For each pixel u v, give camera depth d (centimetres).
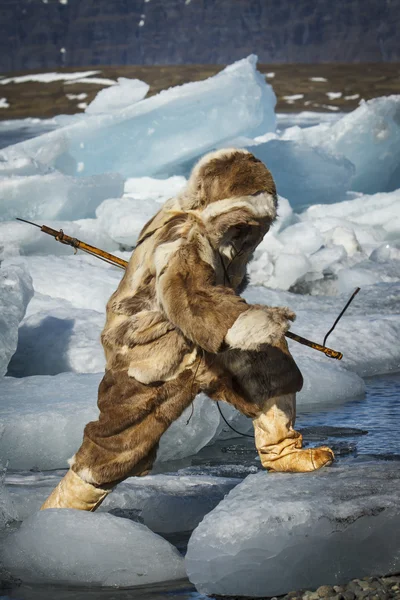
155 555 834
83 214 3128
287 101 9100
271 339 738
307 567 772
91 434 852
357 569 778
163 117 3734
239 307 752
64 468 1220
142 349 825
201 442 1263
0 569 844
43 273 2144
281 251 2758
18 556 852
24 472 1186
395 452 1185
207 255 792
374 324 1928
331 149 4078
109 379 844
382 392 1588
